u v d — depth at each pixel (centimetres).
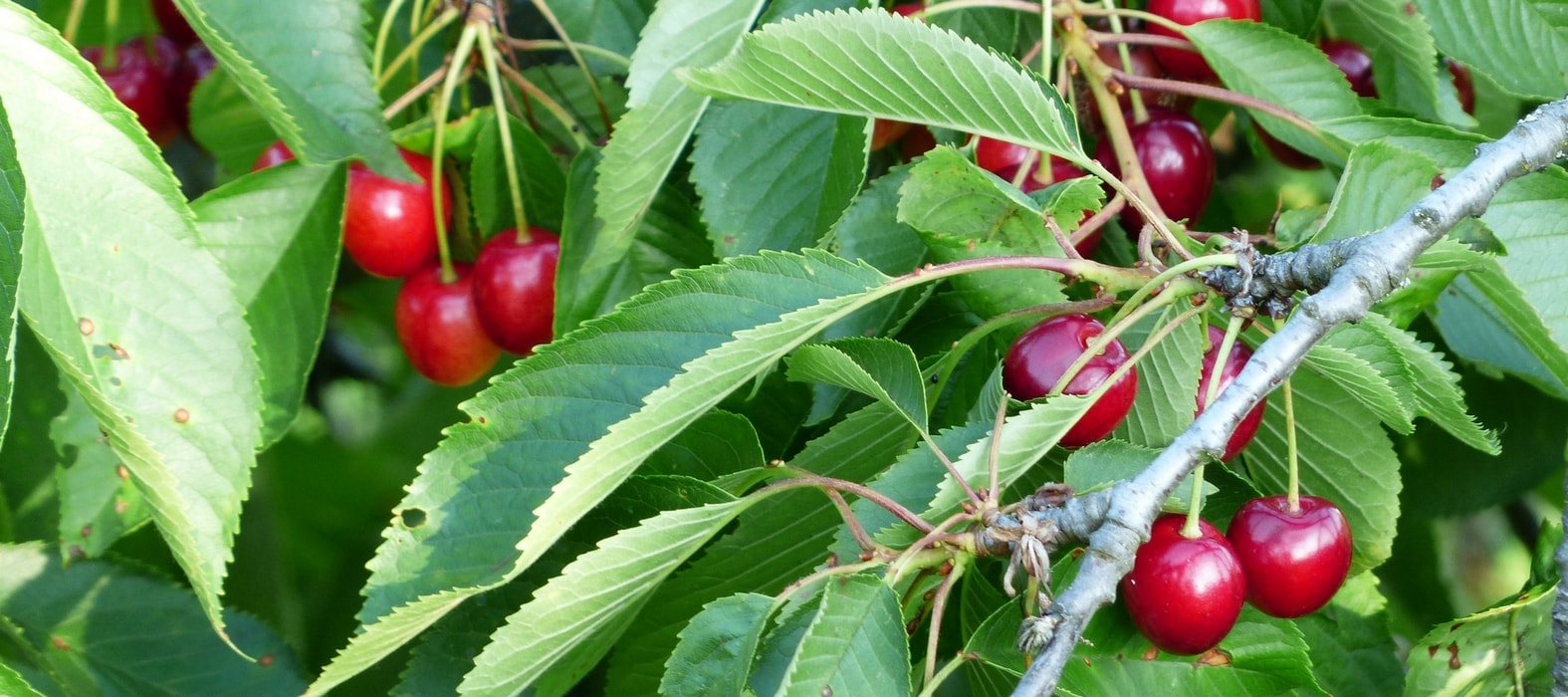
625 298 40
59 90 33
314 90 38
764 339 32
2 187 30
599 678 44
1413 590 51
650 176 38
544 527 32
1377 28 41
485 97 46
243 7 37
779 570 37
